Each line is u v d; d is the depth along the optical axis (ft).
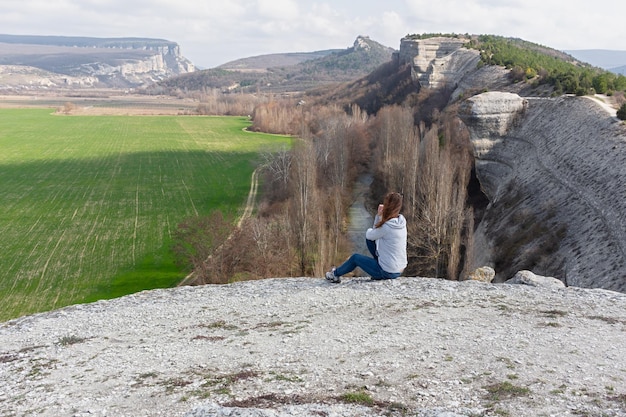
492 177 225.35
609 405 32.35
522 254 154.92
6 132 589.73
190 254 182.39
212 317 57.31
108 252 220.64
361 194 288.92
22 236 240.73
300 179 188.65
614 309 53.93
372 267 62.75
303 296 61.52
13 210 283.38
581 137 173.88
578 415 31.07
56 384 41.32
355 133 341.41
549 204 162.91
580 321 50.11
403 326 49.42
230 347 47.06
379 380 37.47
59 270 201.57
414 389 35.65
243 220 235.20
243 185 336.70
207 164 408.26
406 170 216.95
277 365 41.68
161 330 54.49
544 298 58.08
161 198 308.40
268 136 563.48
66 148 487.20
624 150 146.30
